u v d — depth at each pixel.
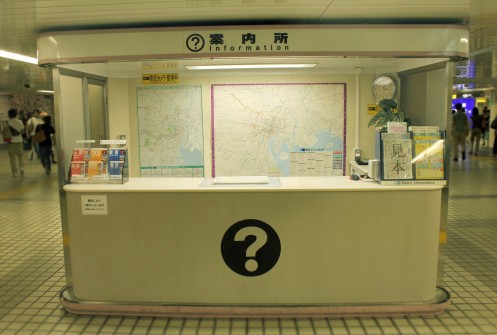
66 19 3.75
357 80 5.43
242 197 3.46
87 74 4.57
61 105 3.78
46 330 3.38
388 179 3.49
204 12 3.52
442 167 3.54
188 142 5.60
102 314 3.60
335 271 3.52
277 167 5.63
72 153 4.05
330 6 3.40
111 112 5.28
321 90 5.48
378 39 3.56
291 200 3.45
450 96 3.69
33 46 5.70
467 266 4.75
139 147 5.59
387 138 3.54
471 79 11.98
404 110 5.00
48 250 5.41
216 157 5.62
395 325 3.40
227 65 4.63
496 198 8.27
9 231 6.28
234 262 3.52
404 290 3.55
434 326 3.39
